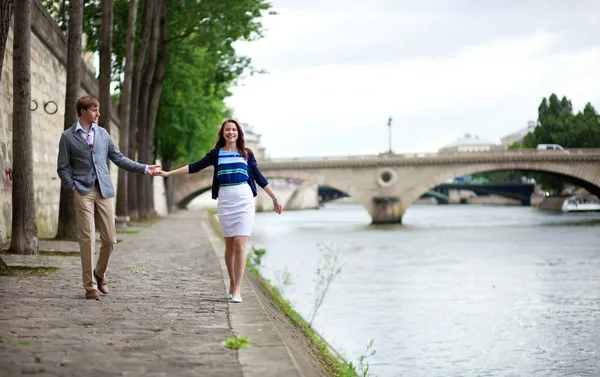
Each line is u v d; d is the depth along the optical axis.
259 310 8.00
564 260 39.06
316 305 21.97
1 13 10.98
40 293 8.87
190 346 5.91
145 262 13.96
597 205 121.69
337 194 183.62
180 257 15.29
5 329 6.39
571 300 23.86
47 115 22.34
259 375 4.92
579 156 85.81
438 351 15.55
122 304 8.24
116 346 5.84
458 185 146.75
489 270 34.50
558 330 18.20
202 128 48.75
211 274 11.91
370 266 36.25
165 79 41.72
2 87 16.61
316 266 34.94
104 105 23.88
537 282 29.39
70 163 8.59
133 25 27.89
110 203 8.83
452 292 26.12
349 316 20.22
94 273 9.05
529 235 60.72
